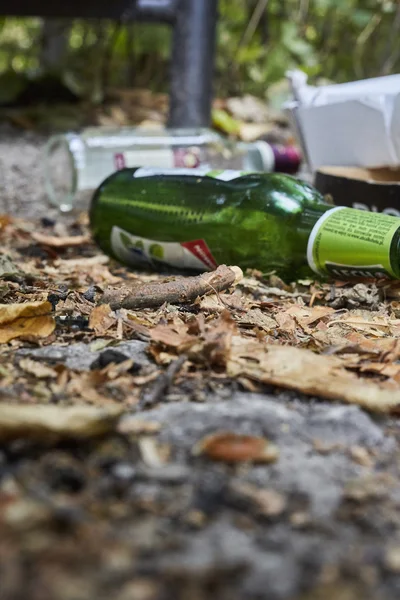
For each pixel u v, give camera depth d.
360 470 0.46
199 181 0.81
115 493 0.42
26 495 0.41
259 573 0.36
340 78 1.83
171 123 1.42
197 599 0.35
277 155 1.10
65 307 0.71
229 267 0.74
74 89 1.59
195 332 0.64
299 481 0.44
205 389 0.56
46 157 1.09
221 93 1.72
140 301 0.71
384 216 0.76
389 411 0.54
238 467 0.45
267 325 0.69
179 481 0.43
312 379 0.56
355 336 0.67
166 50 1.71
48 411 0.47
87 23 1.77
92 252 0.90
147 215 0.82
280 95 1.61
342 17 1.80
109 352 0.60
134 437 0.48
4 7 1.36
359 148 0.94
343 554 0.38
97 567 0.36
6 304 0.67
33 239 0.93
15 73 1.58
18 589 0.34
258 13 1.68
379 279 0.77
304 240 0.77
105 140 1.05
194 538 0.39
